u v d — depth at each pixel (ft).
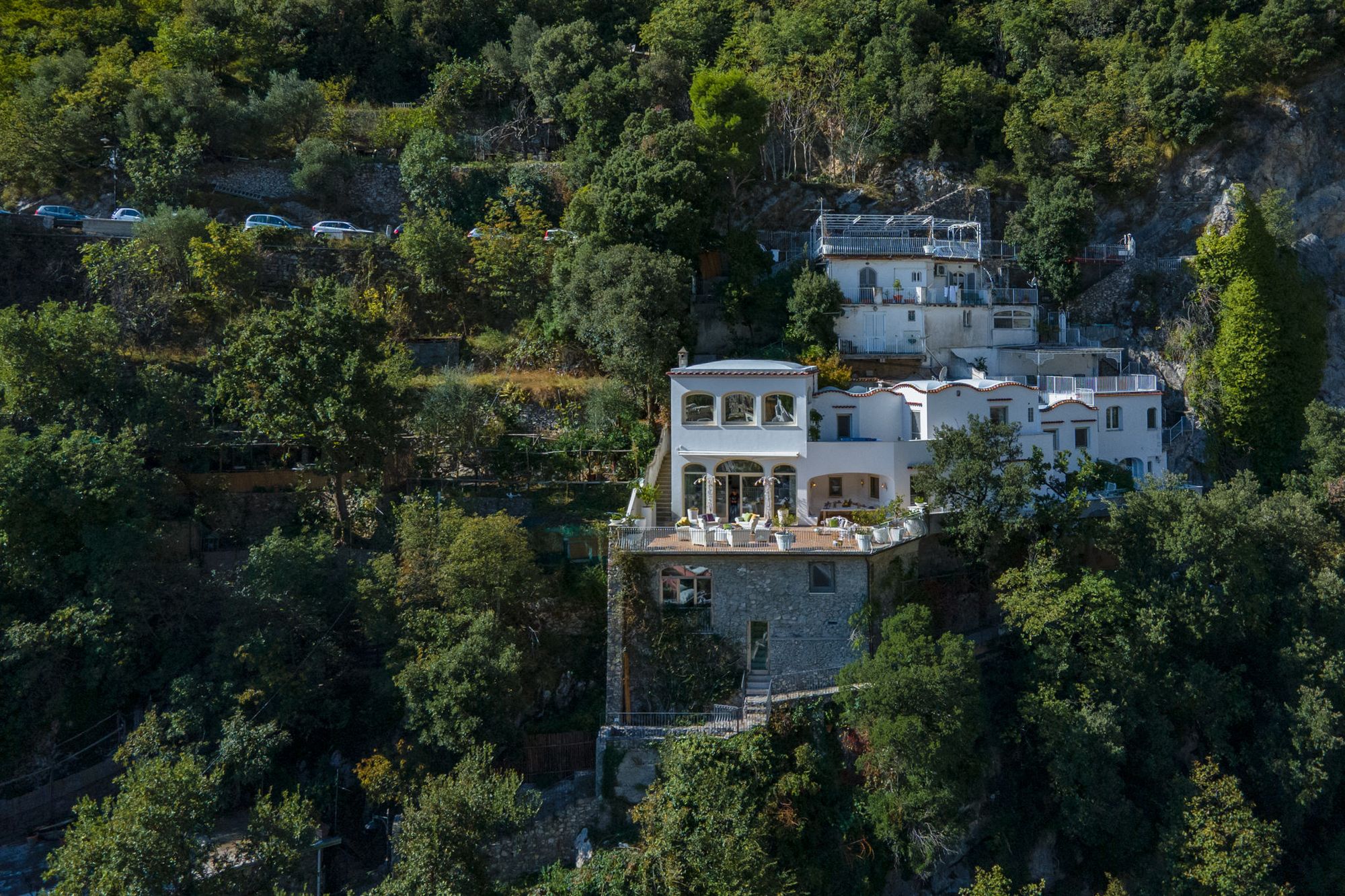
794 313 163.63
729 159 180.04
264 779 103.60
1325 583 118.52
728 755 95.14
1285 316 171.83
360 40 237.45
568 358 160.25
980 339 173.47
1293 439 167.12
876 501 124.06
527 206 189.16
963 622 119.03
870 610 105.40
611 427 141.08
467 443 137.80
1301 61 192.13
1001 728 107.65
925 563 120.26
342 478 133.69
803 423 123.24
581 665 114.11
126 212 172.24
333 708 106.42
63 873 75.46
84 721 106.83
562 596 116.67
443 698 94.99
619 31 241.76
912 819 95.61
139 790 77.05
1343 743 108.06
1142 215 191.93
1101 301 181.68
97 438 118.73
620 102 201.98
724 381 124.57
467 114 230.27
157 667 108.68
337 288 146.61
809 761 97.14
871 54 207.62
